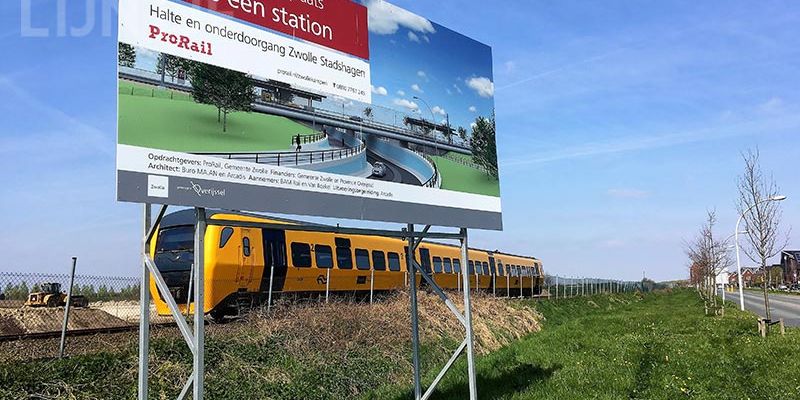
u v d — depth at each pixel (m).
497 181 9.20
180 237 15.65
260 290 16.38
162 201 5.23
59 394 7.10
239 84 6.00
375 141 7.43
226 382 8.39
